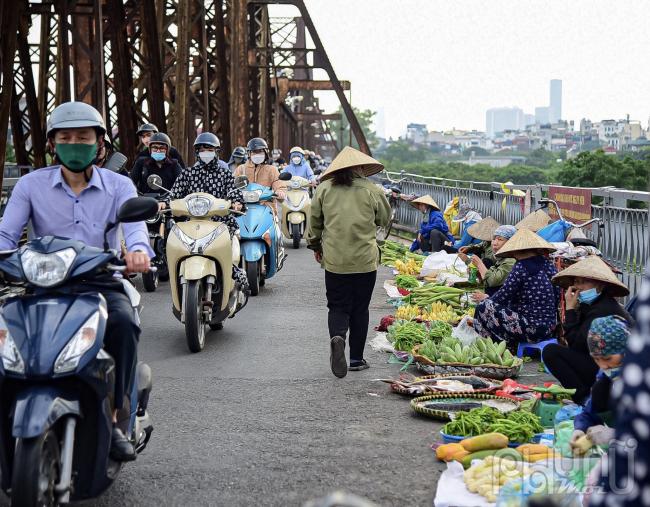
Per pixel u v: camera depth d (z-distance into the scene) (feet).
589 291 20.75
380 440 19.03
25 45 53.36
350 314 25.96
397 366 26.89
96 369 12.86
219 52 86.48
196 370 26.05
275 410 21.56
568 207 38.14
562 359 20.75
